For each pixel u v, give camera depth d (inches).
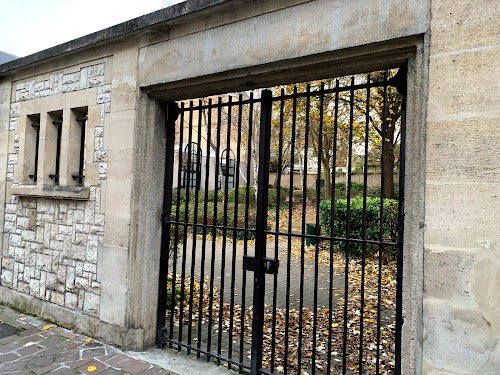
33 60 179.6
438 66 84.9
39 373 118.3
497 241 77.0
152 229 142.5
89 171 157.2
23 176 189.2
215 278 254.2
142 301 140.0
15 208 193.5
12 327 158.7
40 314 171.8
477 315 78.4
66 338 148.0
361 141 423.2
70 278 161.8
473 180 80.0
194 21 127.1
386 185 357.7
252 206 450.6
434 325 82.8
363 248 100.1
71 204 164.2
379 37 92.4
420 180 87.7
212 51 122.6
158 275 145.4
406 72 98.1
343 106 347.9
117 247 143.5
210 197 486.0
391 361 135.6
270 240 408.5
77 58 166.1
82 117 168.4
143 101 142.0
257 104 411.2
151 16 131.3
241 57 116.0
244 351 142.1
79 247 159.0
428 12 86.9
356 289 232.8
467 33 82.0
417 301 86.4
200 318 131.7
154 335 143.6
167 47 134.3
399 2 90.4
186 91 135.4
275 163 604.7
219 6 116.5
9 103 201.3
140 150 141.3
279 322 175.0
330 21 100.3
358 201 327.9
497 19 79.3
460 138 81.7
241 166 499.8
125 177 142.9
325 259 319.9
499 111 77.9
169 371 121.6
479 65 80.5
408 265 90.8
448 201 82.4
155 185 143.3
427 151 85.3
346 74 106.9
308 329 166.6
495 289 76.9
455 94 82.7
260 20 113.1
